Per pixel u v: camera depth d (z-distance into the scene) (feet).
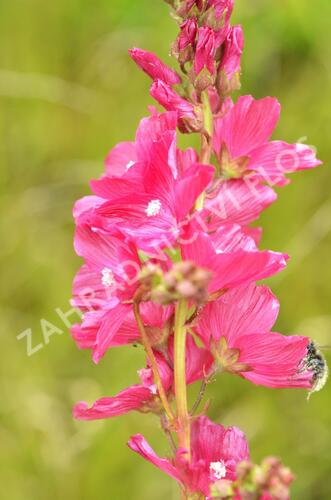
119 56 3.27
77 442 3.05
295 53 3.22
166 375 1.97
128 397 1.96
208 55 1.94
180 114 1.95
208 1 1.96
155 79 1.97
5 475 3.04
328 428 3.07
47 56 3.30
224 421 3.05
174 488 2.97
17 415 3.11
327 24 3.19
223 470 1.92
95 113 3.27
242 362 1.97
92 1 3.30
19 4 3.30
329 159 3.13
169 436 1.95
